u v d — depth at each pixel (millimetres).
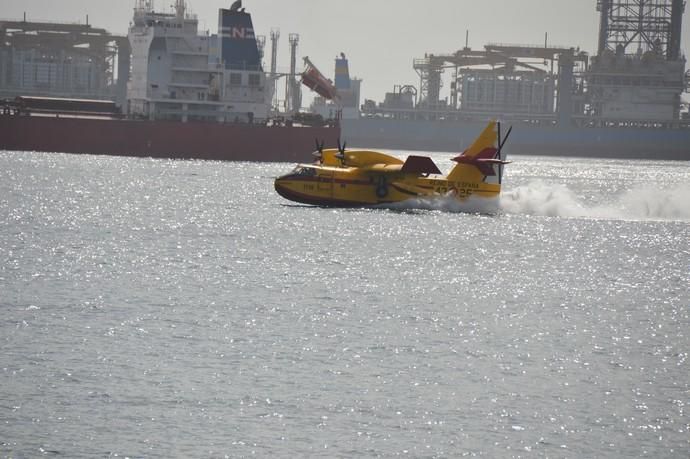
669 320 123688
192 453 74812
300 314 118250
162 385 88625
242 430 79188
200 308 119562
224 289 133250
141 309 117812
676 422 83312
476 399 87625
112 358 95938
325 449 76188
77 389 86750
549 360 100750
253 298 127312
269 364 95938
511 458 75625
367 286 140250
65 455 73812
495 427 81312
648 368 98812
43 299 121312
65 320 110562
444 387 90688
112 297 124312
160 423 80000
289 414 82812
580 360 101250
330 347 102938
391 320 116875
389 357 99875
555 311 127312
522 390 90500
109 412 81875
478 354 102250
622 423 82812
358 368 95688
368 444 77375
